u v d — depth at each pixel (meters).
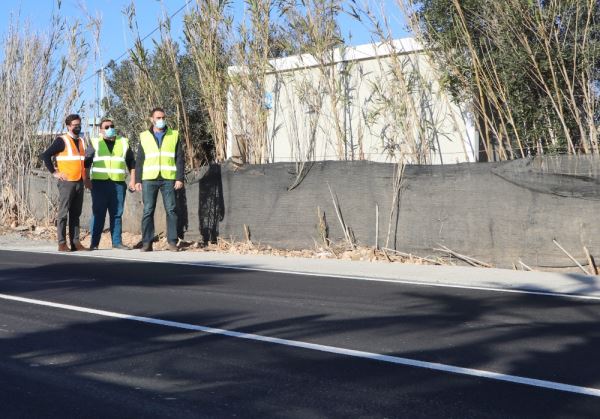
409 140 13.41
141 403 4.78
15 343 6.35
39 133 19.14
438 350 6.05
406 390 5.02
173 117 16.36
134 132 17.45
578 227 10.58
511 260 11.11
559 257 10.71
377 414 4.55
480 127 13.68
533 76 12.41
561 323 7.07
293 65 15.21
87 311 7.69
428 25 13.30
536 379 5.24
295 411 4.61
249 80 15.09
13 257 12.73
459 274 10.29
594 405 4.69
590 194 10.49
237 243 14.22
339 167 12.95
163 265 11.60
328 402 4.78
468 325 6.98
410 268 10.98
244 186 14.14
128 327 6.96
